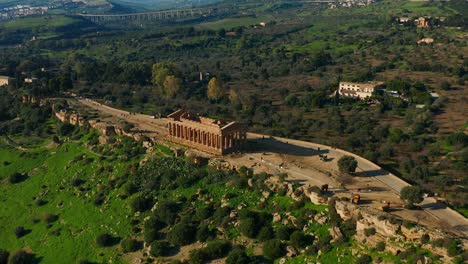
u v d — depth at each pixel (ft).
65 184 583.99
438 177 490.90
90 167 595.06
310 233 401.49
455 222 381.60
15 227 536.83
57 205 552.82
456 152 580.30
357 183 463.42
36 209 557.74
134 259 442.91
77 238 491.72
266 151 564.71
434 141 637.71
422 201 420.36
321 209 416.26
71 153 639.35
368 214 384.06
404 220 370.12
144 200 501.15
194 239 441.68
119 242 469.16
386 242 362.74
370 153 564.30
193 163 532.73
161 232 461.78
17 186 609.42
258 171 495.82
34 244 502.79
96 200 531.50
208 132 551.59
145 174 544.62
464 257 326.24
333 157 543.80
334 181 467.11
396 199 424.05
